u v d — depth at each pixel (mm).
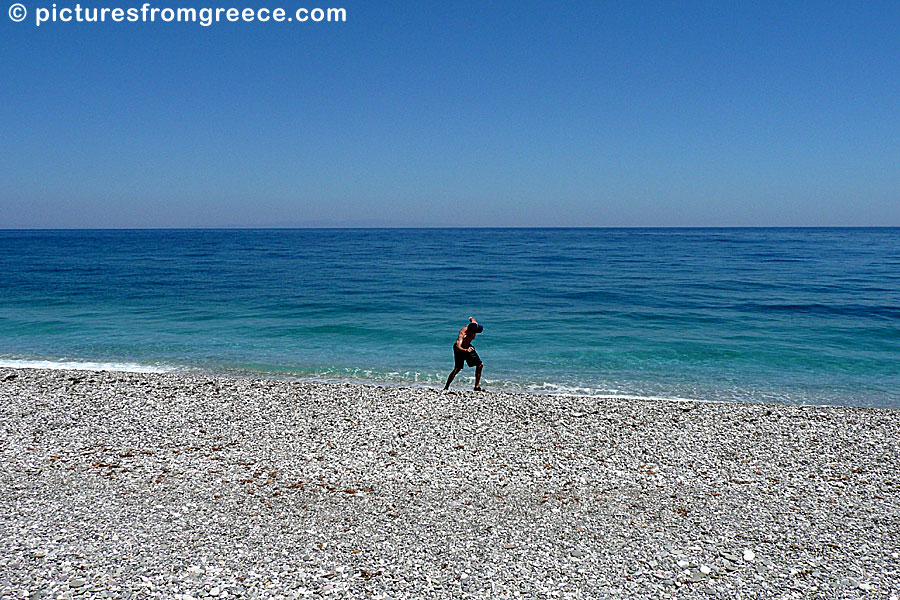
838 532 8023
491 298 34219
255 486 9203
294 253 86125
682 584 6914
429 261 67625
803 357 19469
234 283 42406
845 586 6863
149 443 10891
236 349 20547
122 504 8539
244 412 12656
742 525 8211
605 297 34469
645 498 8984
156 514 8273
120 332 23391
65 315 27422
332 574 6977
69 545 7445
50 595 6453
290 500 8766
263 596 6559
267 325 25172
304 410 12828
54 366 17906
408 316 27812
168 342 21578
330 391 14188
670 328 24703
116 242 132375
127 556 7230
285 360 19016
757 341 21938
